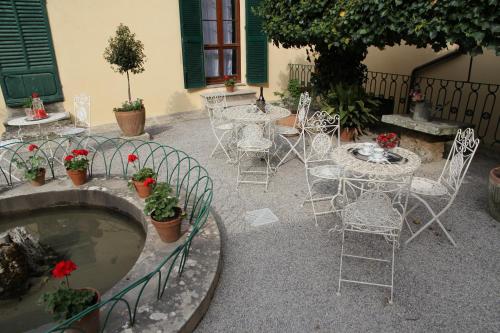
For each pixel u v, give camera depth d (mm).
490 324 2309
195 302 2338
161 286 2480
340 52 5992
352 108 5777
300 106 5688
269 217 3633
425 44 4395
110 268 3223
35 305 2771
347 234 3312
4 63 5621
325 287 2656
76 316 1777
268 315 2412
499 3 3246
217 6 7570
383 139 3174
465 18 3539
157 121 7273
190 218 3318
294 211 3762
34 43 5770
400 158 3115
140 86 6930
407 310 2432
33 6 5633
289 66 8602
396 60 7430
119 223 3984
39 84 5953
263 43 7926
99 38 6312
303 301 2527
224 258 2998
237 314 2426
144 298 2365
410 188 3100
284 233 3355
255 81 8172
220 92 7805
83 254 3463
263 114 4789
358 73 6465
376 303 2498
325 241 3215
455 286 2633
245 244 3189
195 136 6422
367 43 4707
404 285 2654
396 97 7523
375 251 3055
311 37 5469
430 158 4965
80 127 5973
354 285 2670
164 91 7230
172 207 3014
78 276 3105
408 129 5191
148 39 6785
